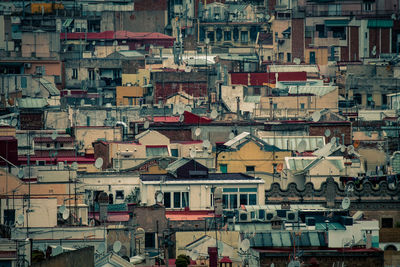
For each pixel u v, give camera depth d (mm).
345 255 189500
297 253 187500
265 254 187125
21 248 155250
